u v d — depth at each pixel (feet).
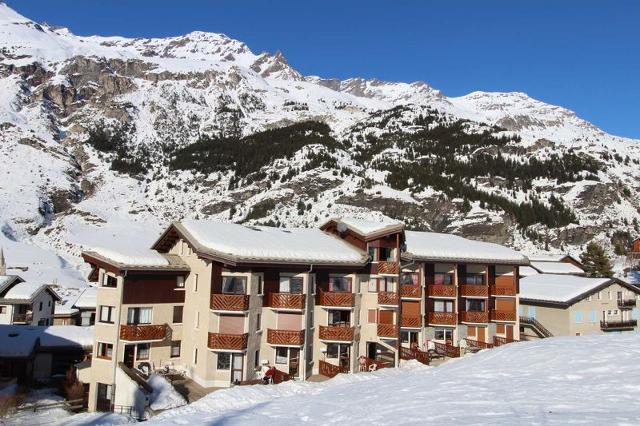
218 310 123.24
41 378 150.82
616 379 54.49
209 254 123.03
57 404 124.36
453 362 89.61
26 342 150.20
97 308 127.65
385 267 148.05
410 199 553.23
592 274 330.13
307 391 95.09
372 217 521.65
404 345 157.28
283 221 542.16
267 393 92.43
